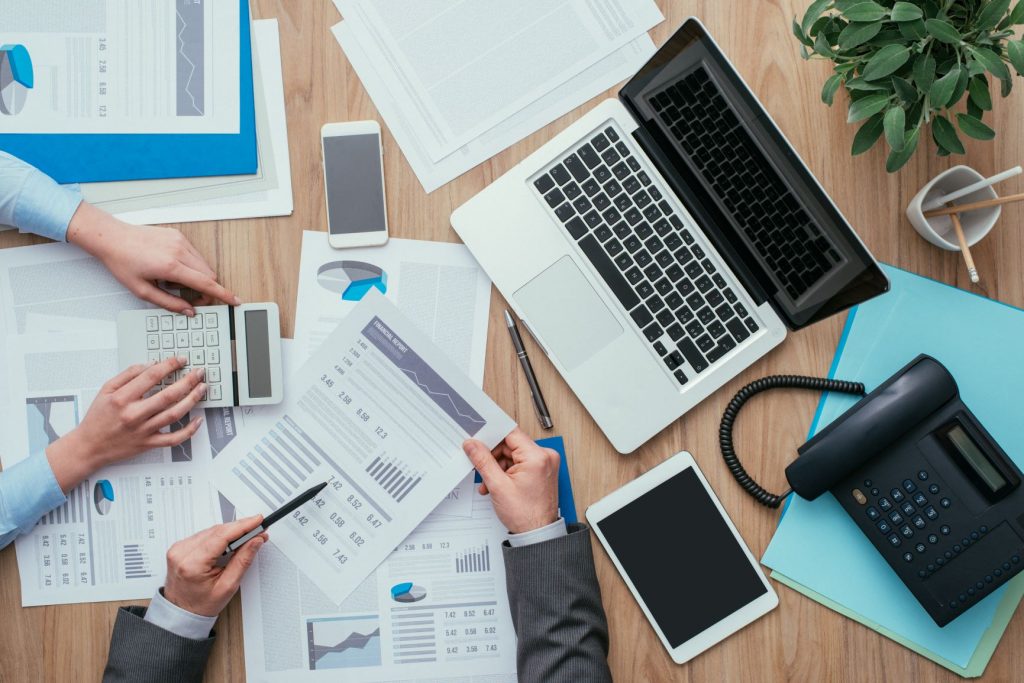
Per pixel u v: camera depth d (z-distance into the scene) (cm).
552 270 78
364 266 80
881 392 74
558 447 79
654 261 77
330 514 79
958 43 64
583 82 80
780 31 81
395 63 80
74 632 79
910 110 70
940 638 78
